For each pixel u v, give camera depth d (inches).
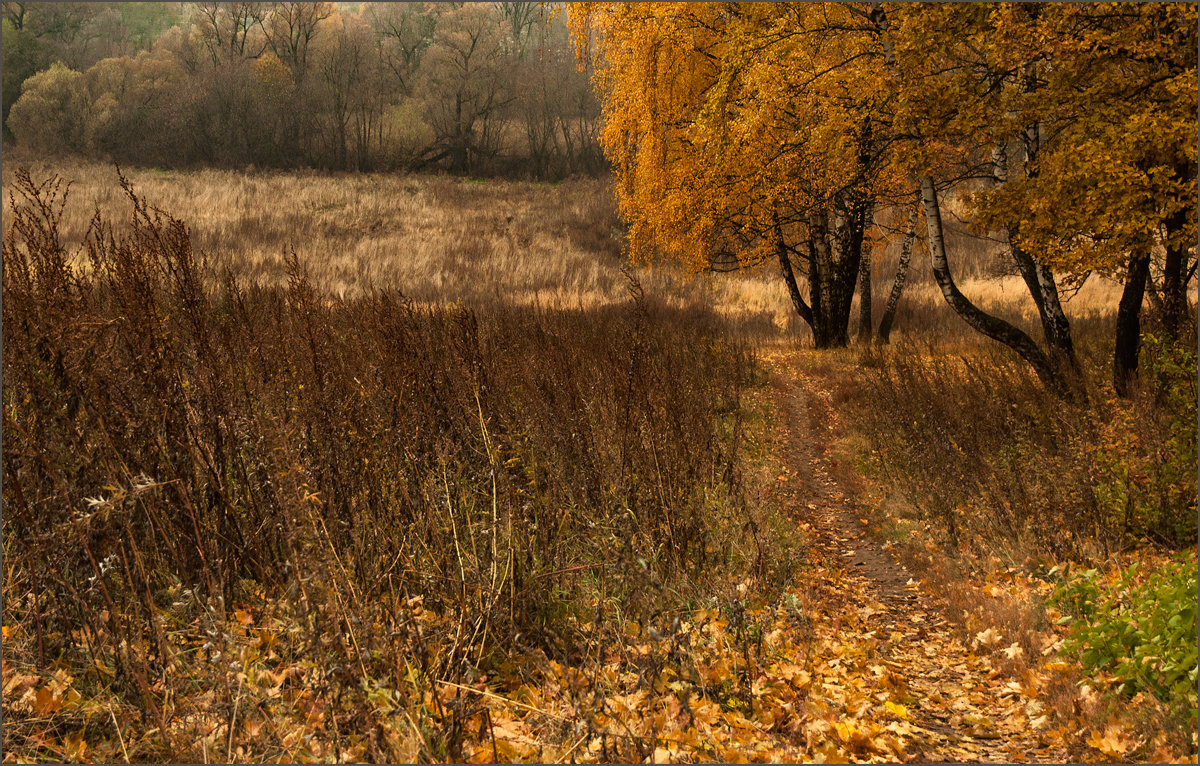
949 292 472.4
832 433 501.0
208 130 2610.7
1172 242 369.1
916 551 303.1
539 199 2230.6
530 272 1433.3
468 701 144.3
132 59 2913.4
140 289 179.2
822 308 842.2
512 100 2699.3
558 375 275.9
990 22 390.3
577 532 214.4
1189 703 162.4
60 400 165.0
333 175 2519.7
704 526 237.5
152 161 2534.5
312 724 136.5
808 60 574.9
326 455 187.2
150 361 175.2
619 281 1353.3
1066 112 396.2
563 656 159.2
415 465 193.5
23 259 175.3
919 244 839.7
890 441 438.3
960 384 458.3
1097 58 382.6
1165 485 271.3
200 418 180.7
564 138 2834.6
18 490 151.2
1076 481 293.1
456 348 245.3
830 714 167.2
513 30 3243.1
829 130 525.0
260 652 155.0
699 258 732.0
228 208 1817.2
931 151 439.8
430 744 135.5
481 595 170.1
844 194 693.3
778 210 701.3
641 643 178.2
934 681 204.7
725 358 604.1
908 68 422.3
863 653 208.1
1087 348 571.5
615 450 238.8
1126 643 187.2
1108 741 158.7
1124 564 251.1
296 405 191.6
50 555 151.6
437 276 1300.4
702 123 605.9
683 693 158.2
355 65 2802.7
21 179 183.9
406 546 176.9
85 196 1736.0
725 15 683.4
